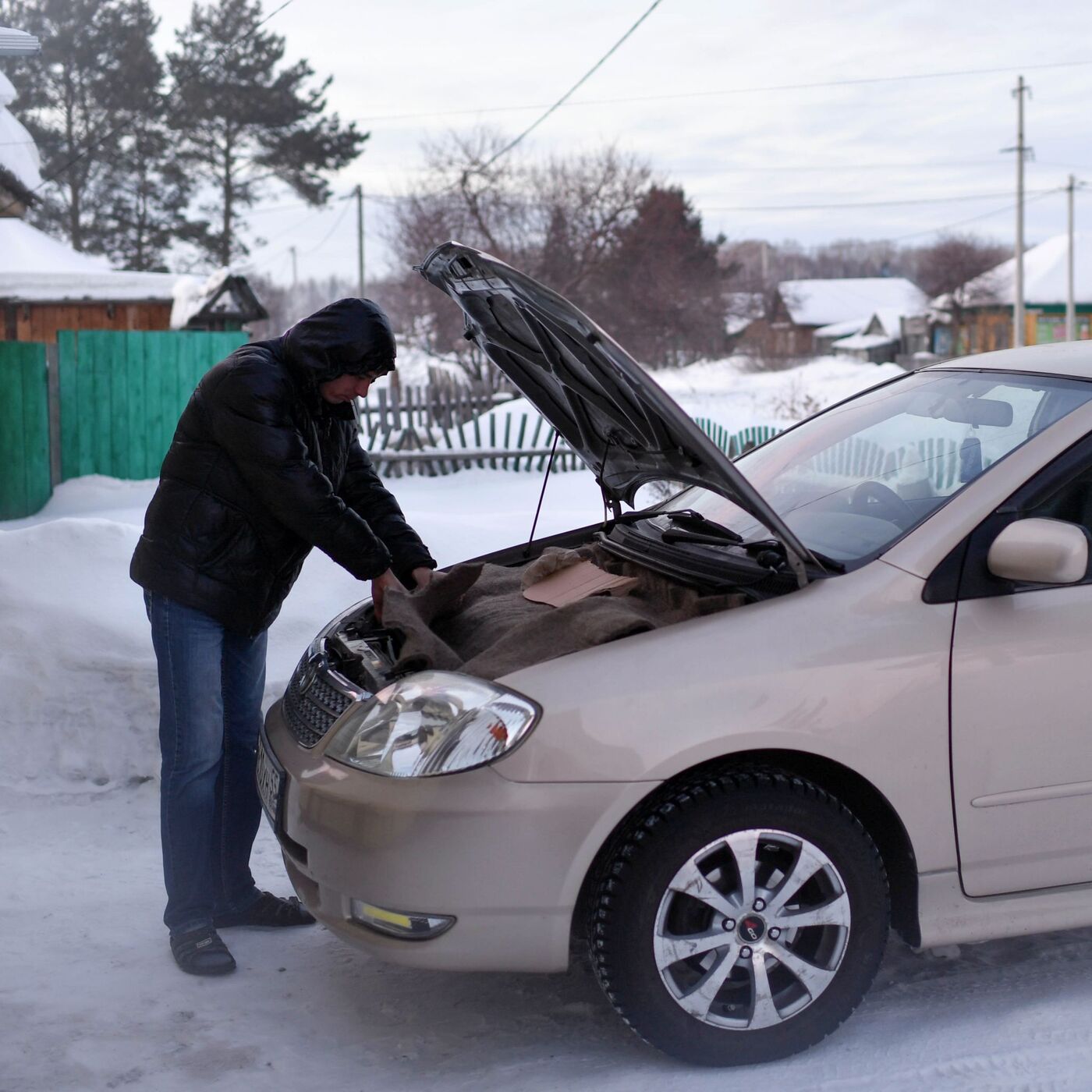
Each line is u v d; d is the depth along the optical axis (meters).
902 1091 2.82
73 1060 3.02
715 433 15.02
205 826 3.58
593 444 3.95
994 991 3.29
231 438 3.38
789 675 2.86
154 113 45.03
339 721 3.06
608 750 2.77
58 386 12.01
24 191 18.98
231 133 46.34
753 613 2.94
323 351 3.41
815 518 3.46
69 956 3.60
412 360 39.22
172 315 16.62
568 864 2.77
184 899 3.56
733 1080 2.89
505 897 2.77
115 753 4.88
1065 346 3.78
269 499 3.42
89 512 11.41
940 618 2.96
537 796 2.75
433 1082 2.96
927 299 74.19
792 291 81.06
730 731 2.80
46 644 5.02
